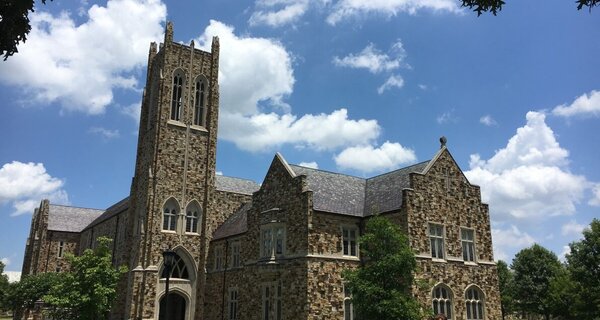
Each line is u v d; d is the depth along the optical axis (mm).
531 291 73750
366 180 44562
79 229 90500
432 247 37188
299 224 36594
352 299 30078
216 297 49781
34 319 65688
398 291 29172
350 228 38156
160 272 51656
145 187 54906
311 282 34500
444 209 38688
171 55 59625
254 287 39656
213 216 56281
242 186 66438
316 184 39594
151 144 56844
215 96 61094
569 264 62250
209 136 59250
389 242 30281
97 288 42188
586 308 56000
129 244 55594
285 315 35750
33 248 87938
